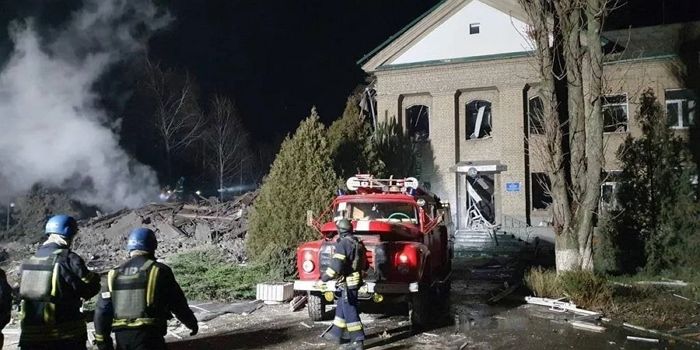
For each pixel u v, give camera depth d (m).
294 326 9.58
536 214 24.98
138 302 4.55
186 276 12.45
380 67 27.25
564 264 12.49
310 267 9.45
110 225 22.30
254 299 12.04
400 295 9.38
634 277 14.41
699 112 23.56
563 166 12.75
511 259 20.12
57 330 4.54
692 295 11.93
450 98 26.30
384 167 22.11
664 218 14.73
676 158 15.05
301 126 14.64
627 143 15.85
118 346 4.54
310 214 10.92
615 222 15.43
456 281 15.53
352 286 7.84
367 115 28.58
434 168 26.36
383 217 10.89
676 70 23.61
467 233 24.20
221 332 9.17
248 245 14.25
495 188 25.66
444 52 26.34
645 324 9.59
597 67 12.71
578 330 9.30
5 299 4.70
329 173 14.23
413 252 9.16
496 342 8.55
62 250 4.67
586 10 12.88
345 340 8.41
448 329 9.45
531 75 25.06
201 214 22.92
